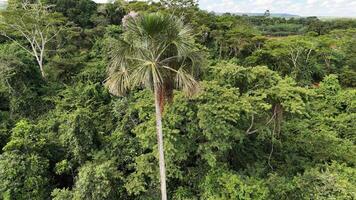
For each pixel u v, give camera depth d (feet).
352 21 230.89
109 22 148.25
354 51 147.95
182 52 33.12
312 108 78.23
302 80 120.67
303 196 43.24
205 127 43.34
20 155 51.85
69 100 79.97
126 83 32.96
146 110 51.70
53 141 59.93
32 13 103.96
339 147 57.72
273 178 47.03
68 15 140.67
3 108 88.79
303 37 149.18
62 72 103.81
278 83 50.80
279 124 52.39
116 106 68.59
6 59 84.28
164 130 44.55
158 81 32.55
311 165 52.90
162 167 37.78
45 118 76.13
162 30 32.19
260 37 132.98
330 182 42.29
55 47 119.34
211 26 139.23
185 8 135.03
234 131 46.65
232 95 45.75
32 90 88.58
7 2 112.47
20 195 50.29
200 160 51.29
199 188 47.88
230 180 43.73
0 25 106.32
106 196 46.80
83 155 55.11
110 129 67.67
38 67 100.22
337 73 133.49
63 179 59.52
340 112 85.40
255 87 51.26
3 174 49.70
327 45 143.43
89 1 153.17
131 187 47.16
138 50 32.99
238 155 55.62
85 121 54.90
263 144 58.80
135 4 140.15
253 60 118.42
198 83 35.17
